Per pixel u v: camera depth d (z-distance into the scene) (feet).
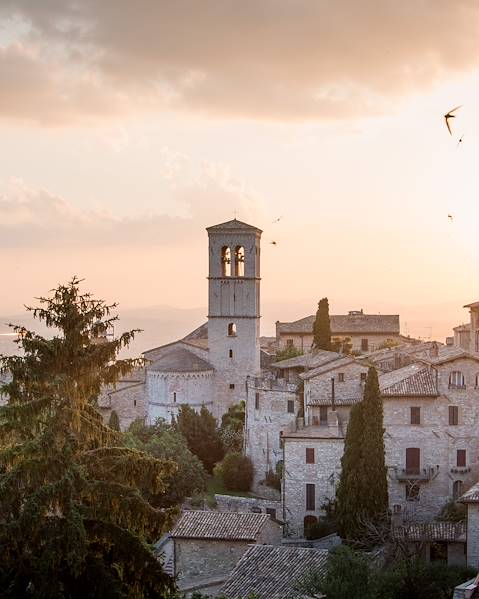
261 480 351.25
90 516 123.03
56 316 130.82
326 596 161.68
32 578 116.37
